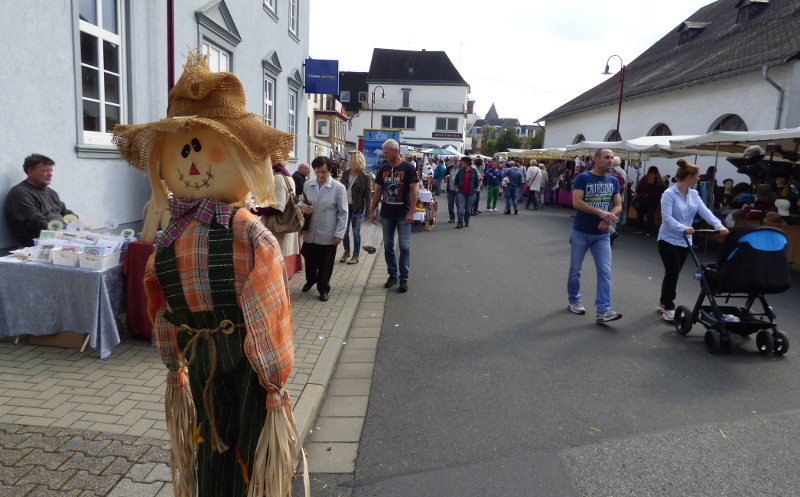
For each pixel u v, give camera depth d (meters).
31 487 2.74
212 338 1.92
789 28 16.98
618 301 7.15
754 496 3.02
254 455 1.96
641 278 8.66
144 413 3.54
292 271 7.78
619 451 3.46
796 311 6.96
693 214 6.04
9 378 3.98
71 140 6.31
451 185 15.97
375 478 3.14
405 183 7.33
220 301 1.88
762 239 5.11
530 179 21.08
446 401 4.14
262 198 2.01
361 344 5.36
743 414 4.00
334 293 7.08
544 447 3.49
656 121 21.72
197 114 1.91
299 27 16.41
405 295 7.28
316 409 3.92
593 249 6.24
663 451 3.46
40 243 4.62
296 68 16.25
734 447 3.53
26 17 5.55
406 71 62.16
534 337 5.63
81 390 3.84
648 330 5.92
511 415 3.93
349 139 62.19
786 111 14.88
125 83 7.38
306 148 18.08
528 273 8.81
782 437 3.66
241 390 1.96
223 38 10.37
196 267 1.87
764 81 15.65
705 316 5.52
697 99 19.00
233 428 2.03
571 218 17.78
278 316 1.88
